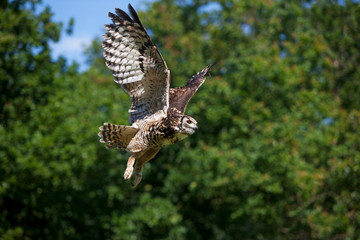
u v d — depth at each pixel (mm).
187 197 19312
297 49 20359
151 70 6555
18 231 15852
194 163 17938
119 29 6383
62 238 18047
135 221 17953
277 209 18500
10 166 15375
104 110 17859
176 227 18188
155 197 18922
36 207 17094
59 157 16078
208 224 20438
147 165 19234
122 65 6539
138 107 6879
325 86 19641
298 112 18172
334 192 18359
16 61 15305
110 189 18016
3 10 15438
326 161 18031
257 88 19312
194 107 18234
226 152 17531
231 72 21000
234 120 18000
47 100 16406
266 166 17562
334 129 18016
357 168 17047
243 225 20422
